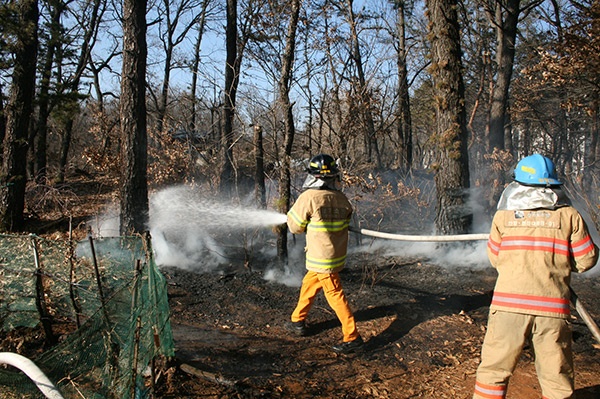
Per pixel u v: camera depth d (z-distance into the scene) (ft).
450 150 23.41
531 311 10.12
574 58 39.37
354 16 37.91
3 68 36.65
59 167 61.87
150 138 33.22
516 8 43.45
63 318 15.44
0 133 42.39
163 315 12.62
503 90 44.04
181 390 12.11
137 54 22.21
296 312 15.97
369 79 27.07
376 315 17.56
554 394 9.99
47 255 14.88
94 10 66.95
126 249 14.92
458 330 16.33
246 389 12.26
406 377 13.52
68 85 44.93
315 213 15.05
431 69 23.75
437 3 23.22
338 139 25.86
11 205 35.24
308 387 12.75
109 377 10.04
